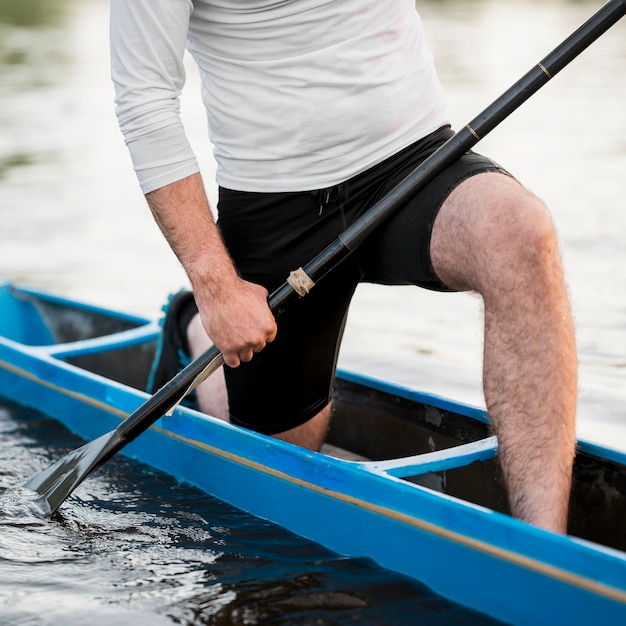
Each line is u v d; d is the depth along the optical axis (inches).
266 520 200.4
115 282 407.2
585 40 177.3
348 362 320.8
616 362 307.7
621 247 425.1
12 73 960.3
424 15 1332.4
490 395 168.2
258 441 200.8
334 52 186.7
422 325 357.7
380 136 191.3
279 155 194.9
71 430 262.2
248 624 158.7
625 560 137.6
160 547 189.6
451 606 161.8
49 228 492.1
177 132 184.4
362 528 178.4
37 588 172.4
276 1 184.9
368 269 200.4
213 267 183.3
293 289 187.5
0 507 208.7
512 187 171.5
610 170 567.8
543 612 148.5
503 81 858.1
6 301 343.3
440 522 163.6
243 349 185.8
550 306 162.1
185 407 245.3
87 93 866.1
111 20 184.7
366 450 244.1
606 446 185.8
